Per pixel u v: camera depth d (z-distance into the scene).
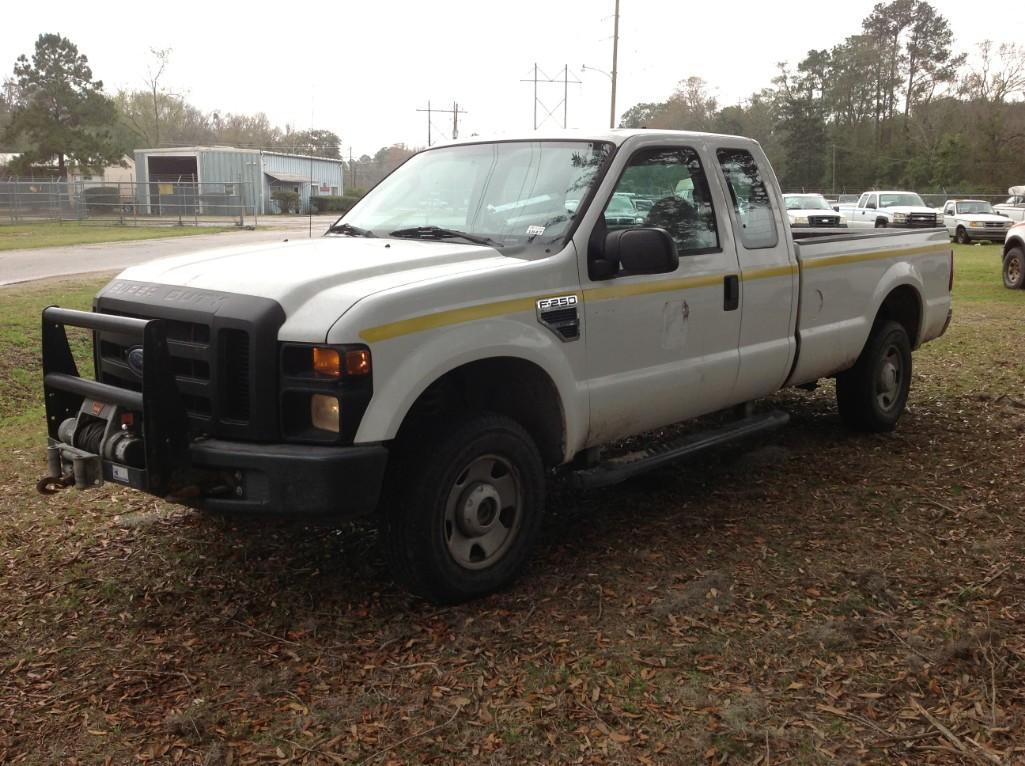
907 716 3.29
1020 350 10.18
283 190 58.38
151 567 4.55
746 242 5.43
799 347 5.83
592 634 3.87
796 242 5.83
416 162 5.52
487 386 4.48
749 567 4.54
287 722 3.27
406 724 3.26
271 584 4.37
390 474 3.96
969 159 68.25
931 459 6.28
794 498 5.52
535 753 3.10
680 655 3.70
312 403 3.73
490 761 3.06
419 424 4.04
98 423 3.97
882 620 3.98
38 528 5.04
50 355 4.18
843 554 4.69
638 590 4.29
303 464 3.62
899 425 7.17
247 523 5.10
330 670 3.61
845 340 6.23
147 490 3.69
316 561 4.62
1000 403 7.79
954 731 3.21
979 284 17.45
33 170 55.31
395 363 3.75
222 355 3.75
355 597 4.23
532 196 4.77
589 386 4.53
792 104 81.31
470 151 5.29
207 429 3.84
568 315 4.38
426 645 3.79
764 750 3.11
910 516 5.22
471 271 4.10
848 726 3.24
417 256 4.24
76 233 32.47
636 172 4.84
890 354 6.85
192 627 3.95
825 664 3.63
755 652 3.72
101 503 5.42
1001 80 73.88
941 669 3.60
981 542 4.83
